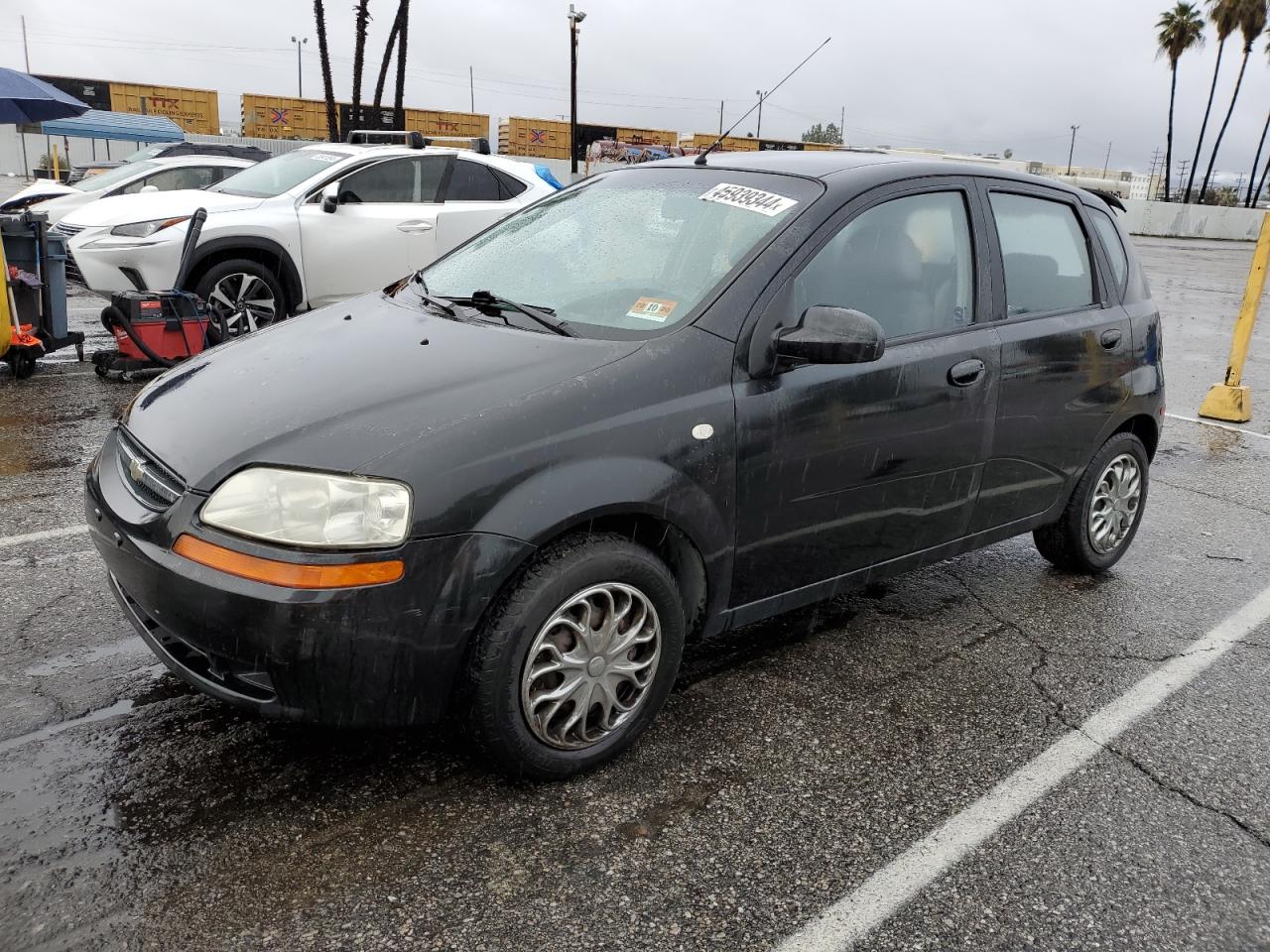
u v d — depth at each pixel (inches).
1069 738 117.9
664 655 107.0
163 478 96.1
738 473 107.7
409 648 90.0
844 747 113.3
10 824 92.6
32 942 78.9
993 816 101.9
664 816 99.0
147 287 287.0
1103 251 159.8
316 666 87.8
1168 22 2082.9
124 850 90.0
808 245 115.2
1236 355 299.7
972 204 136.8
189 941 80.1
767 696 124.0
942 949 83.7
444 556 89.4
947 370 126.8
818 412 113.4
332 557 86.7
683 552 108.9
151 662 124.0
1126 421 162.6
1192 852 98.0
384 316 123.1
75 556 155.3
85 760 103.2
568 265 126.0
